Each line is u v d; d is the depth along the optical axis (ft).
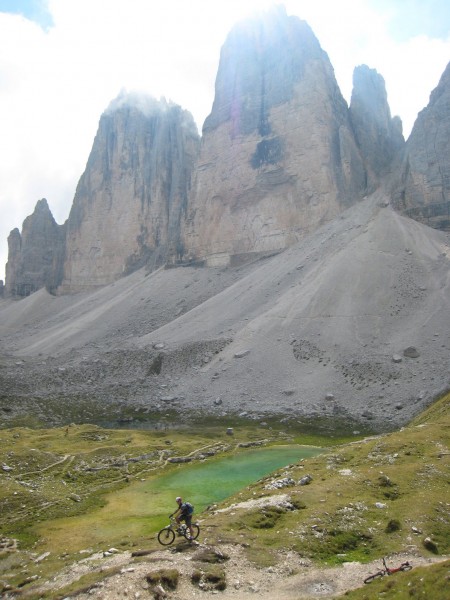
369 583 67.00
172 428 280.10
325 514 94.84
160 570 70.18
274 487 118.62
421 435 158.71
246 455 207.41
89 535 112.88
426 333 338.34
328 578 70.90
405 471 121.39
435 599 55.77
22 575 87.10
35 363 485.97
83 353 489.67
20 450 190.49
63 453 200.44
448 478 116.98
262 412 298.35
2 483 152.15
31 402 358.84
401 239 454.40
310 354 349.82
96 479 171.12
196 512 129.18
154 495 150.61
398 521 90.12
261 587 68.13
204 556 75.87
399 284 400.06
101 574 72.59
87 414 328.70
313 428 262.47
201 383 352.90
